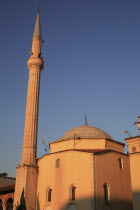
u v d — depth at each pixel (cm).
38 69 4603
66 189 3431
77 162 3491
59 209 3400
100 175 3381
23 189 3516
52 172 3678
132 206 3616
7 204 4509
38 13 5238
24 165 3847
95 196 3209
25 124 4200
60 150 4031
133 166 3703
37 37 4875
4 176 6250
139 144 3759
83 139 3972
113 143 4100
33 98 4347
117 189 3509
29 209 3616
